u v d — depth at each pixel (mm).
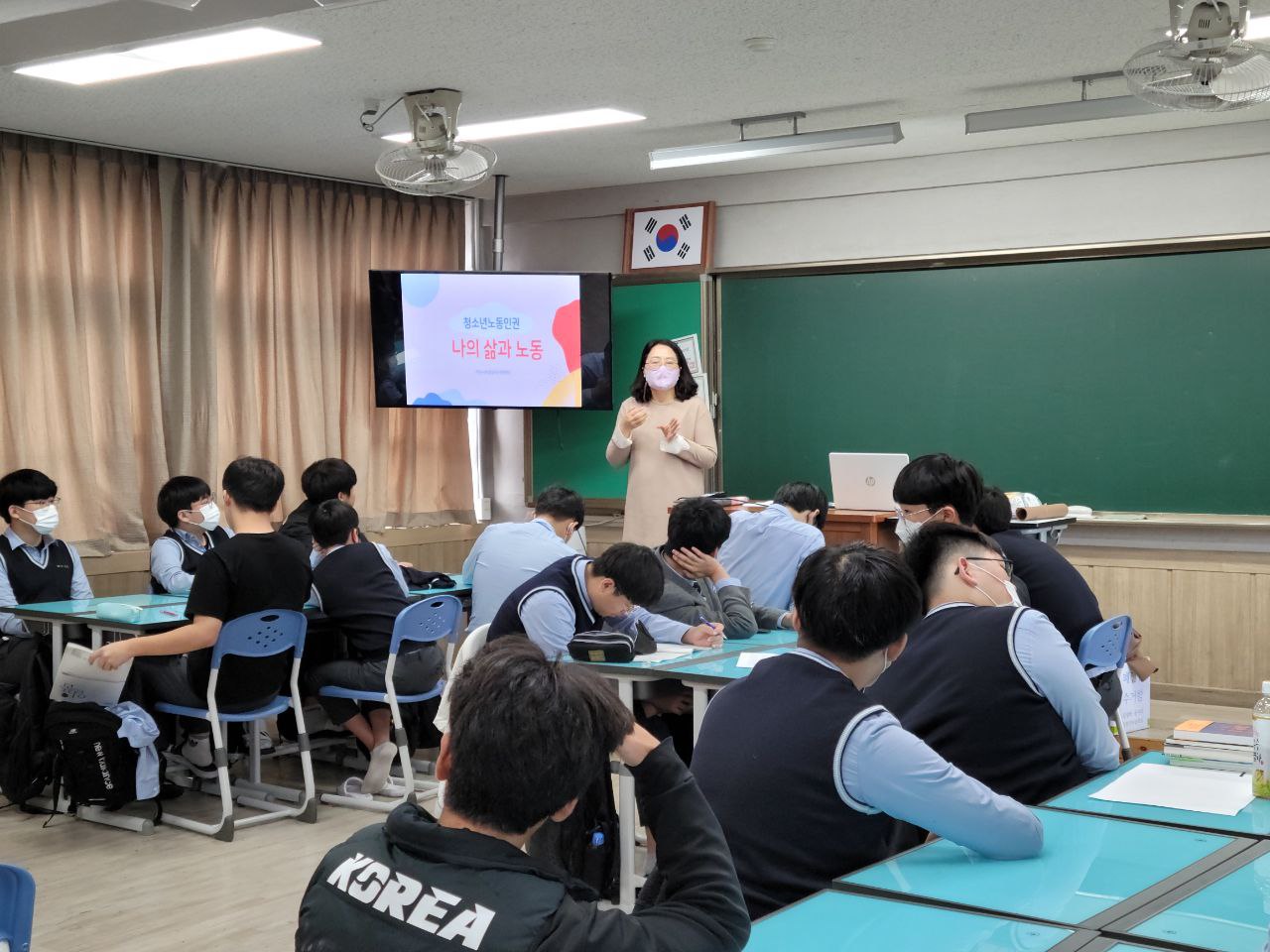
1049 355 6703
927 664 2367
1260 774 2191
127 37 3889
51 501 5344
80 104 5590
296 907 3750
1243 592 6234
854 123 6211
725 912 1369
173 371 6727
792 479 7438
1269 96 3736
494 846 1290
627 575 3680
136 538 6543
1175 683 6418
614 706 1379
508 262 8336
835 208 7250
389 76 5223
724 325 7586
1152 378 6453
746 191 7500
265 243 7176
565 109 5863
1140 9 4461
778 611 4406
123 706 4492
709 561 4246
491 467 8539
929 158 6965
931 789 1828
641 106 5828
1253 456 6230
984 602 2479
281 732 5449
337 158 6820
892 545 6246
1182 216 6355
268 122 5977
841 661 1979
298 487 7340
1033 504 5742
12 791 4676
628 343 7848
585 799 2779
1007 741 2285
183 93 5430
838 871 1886
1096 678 3887
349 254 7590
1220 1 3602
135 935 3520
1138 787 2271
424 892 1259
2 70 5020
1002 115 5480
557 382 7414
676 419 6719
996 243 6816
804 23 4578
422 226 7938
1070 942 1540
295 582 4516
